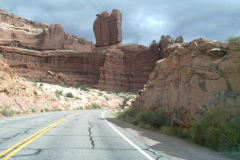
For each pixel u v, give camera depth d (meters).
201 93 9.44
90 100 67.88
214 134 6.80
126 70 109.25
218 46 9.66
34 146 6.14
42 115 21.17
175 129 10.48
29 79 95.81
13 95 24.66
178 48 12.98
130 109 22.23
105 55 106.81
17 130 9.45
